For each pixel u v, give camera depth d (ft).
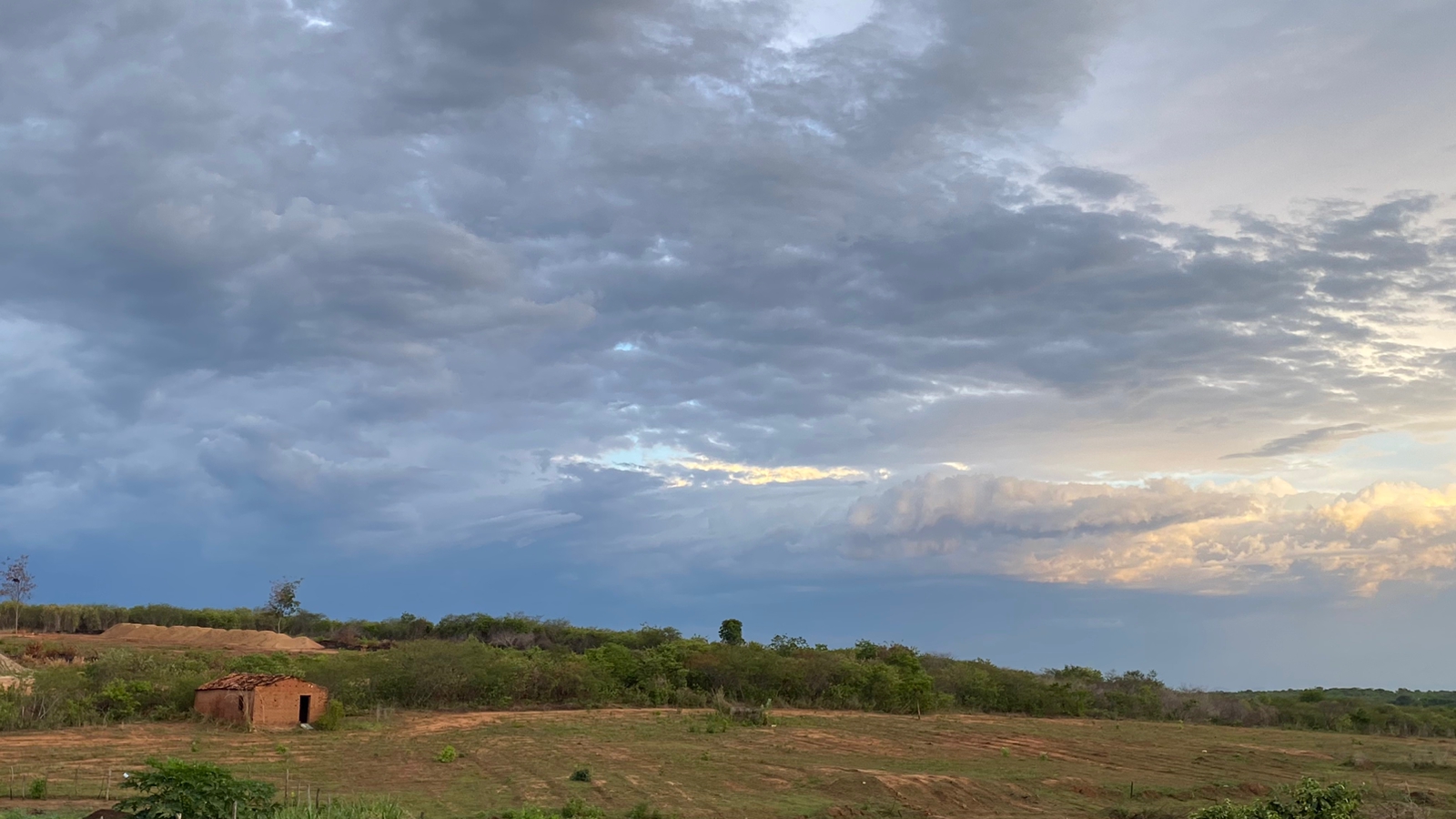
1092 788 134.00
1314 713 288.92
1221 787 136.26
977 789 128.47
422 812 104.83
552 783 126.11
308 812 86.48
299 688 180.86
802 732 193.88
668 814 107.96
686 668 256.52
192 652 266.16
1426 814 93.30
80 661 274.16
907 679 260.83
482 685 226.38
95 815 75.05
